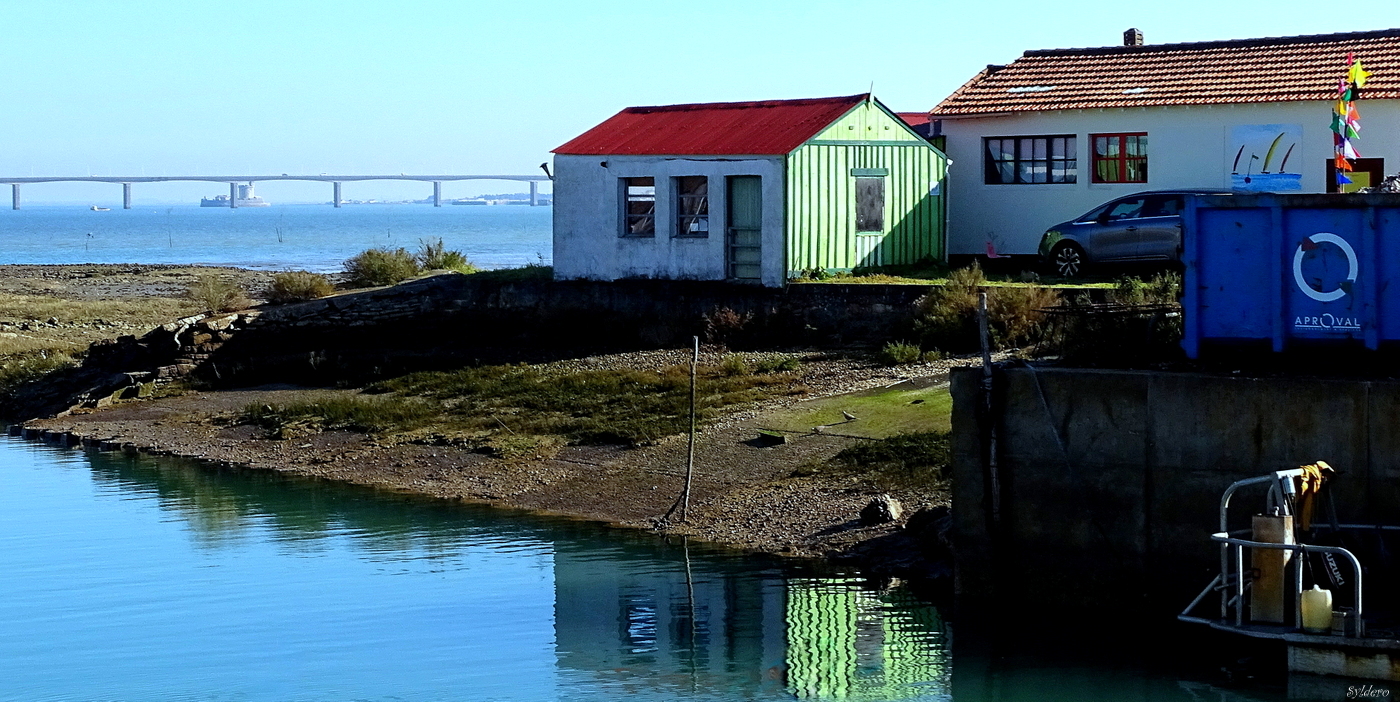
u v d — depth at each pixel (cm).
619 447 2288
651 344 3002
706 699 1369
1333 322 1503
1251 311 1545
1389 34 3061
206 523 2066
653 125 3359
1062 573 1599
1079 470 1579
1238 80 3042
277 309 3212
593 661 1470
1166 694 1360
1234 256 1547
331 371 3072
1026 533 1616
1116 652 1470
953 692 1378
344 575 1794
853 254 3109
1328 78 2942
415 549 1903
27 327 4228
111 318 4450
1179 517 1530
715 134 3166
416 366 3042
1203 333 1570
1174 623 1535
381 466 2369
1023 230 3241
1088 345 1666
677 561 1817
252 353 3192
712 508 2002
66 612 1659
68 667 1476
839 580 1723
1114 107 3077
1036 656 1464
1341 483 1457
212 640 1555
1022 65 3425
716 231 3059
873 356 2636
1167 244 2788
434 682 1427
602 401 2528
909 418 2180
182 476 2394
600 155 3216
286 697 1390
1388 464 1436
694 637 1544
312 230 18150
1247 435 1493
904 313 2759
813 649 1496
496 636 1559
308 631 1581
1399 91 2811
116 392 3038
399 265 3681
